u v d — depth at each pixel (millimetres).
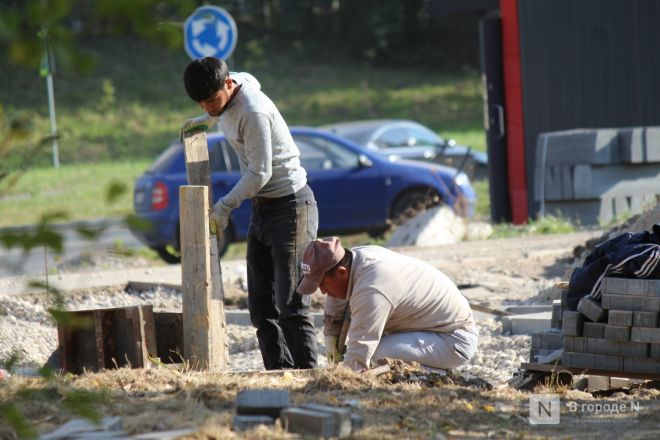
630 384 18719
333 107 144375
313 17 185000
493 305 28703
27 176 89688
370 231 50125
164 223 43125
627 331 16844
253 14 188750
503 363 22234
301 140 49375
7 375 15617
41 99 130250
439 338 17688
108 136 119625
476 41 185500
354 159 49344
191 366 17969
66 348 18531
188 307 18062
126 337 18469
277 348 19234
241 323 27578
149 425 12719
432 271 17891
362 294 16812
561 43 52344
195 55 38438
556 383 18141
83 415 9977
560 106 52562
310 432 12469
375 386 15711
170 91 141875
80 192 79000
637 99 50531
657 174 48312
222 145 45094
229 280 32406
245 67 163125
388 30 178500
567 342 17688
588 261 18250
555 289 28859
